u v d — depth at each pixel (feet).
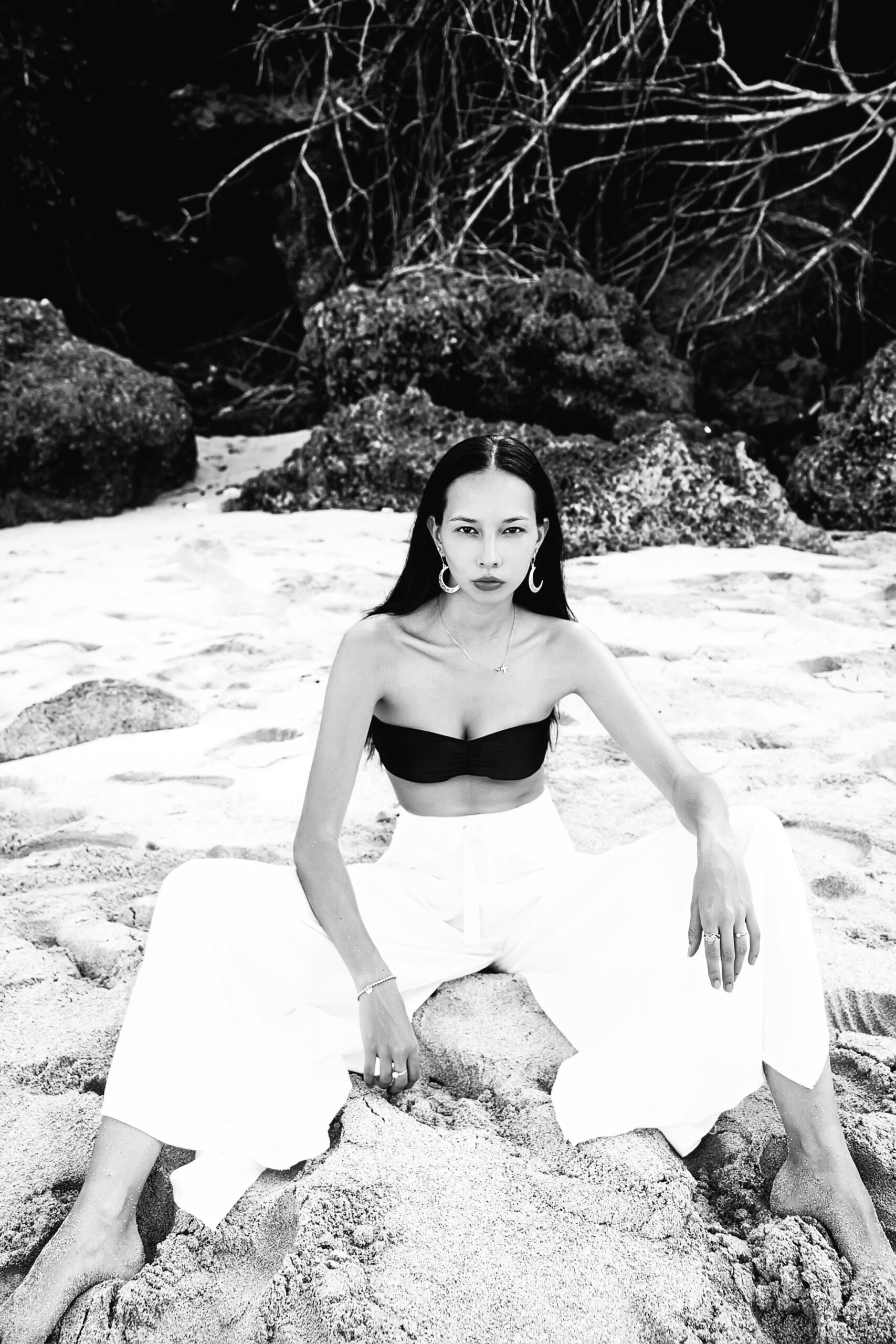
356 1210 6.85
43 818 12.63
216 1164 7.32
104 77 38.96
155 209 40.52
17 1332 6.46
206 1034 7.46
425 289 30.94
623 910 8.20
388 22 37.40
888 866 10.98
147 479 30.99
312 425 38.65
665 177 37.60
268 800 12.93
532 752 8.82
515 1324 6.13
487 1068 8.32
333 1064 8.00
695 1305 6.24
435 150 37.65
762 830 7.83
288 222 39.37
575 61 33.86
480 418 30.27
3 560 24.38
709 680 15.92
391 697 8.64
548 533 8.54
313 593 20.57
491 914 8.84
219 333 42.06
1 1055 8.60
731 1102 7.50
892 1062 8.20
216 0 38.09
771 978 7.47
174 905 7.74
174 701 15.47
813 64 32.32
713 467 25.21
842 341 34.14
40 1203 7.29
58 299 41.06
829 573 21.68
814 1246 6.56
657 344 31.91
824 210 35.24
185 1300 6.57
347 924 7.86
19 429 28.63
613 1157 7.27
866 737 14.08
